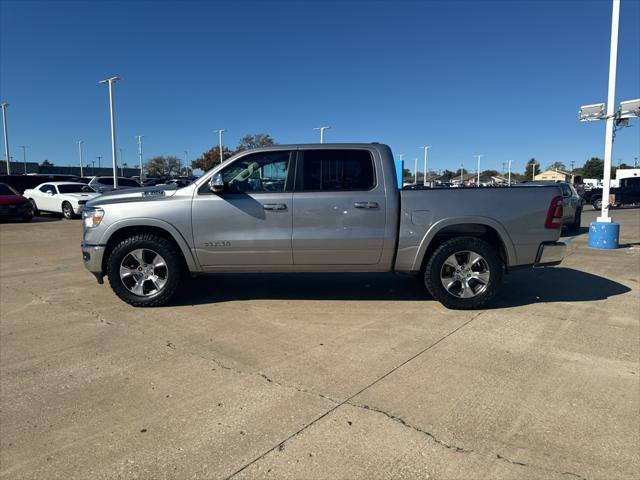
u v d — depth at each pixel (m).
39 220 19.56
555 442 2.83
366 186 5.48
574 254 10.01
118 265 5.58
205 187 5.57
